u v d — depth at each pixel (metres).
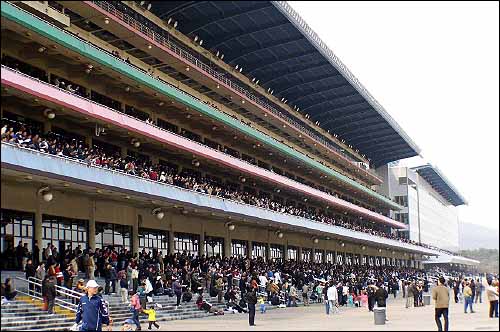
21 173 25.09
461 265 143.12
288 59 52.50
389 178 105.06
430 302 43.50
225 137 49.66
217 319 28.02
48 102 28.55
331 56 53.06
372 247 80.62
